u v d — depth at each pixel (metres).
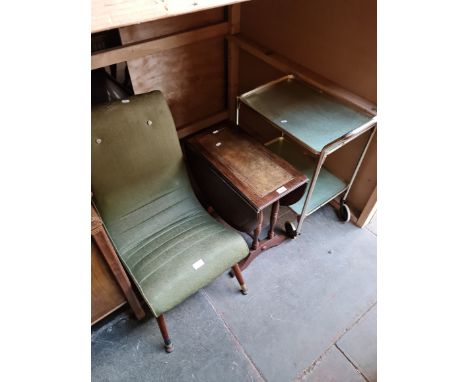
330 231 1.85
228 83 2.18
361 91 1.46
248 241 1.73
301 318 1.47
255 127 2.25
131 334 1.39
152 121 1.24
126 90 1.82
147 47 1.63
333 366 1.34
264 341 1.39
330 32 1.44
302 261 1.69
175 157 1.37
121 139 1.18
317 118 1.42
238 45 1.90
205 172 1.48
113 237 1.27
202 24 1.80
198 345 1.37
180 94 2.02
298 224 1.69
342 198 1.83
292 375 1.30
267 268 1.66
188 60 1.90
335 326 1.46
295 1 1.50
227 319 1.45
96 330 1.39
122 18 0.60
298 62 1.67
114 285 1.17
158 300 1.09
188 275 1.15
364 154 1.56
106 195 1.23
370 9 1.25
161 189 1.39
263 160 1.42
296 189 1.40
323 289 1.58
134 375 1.28
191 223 1.35
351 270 1.67
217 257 1.21
